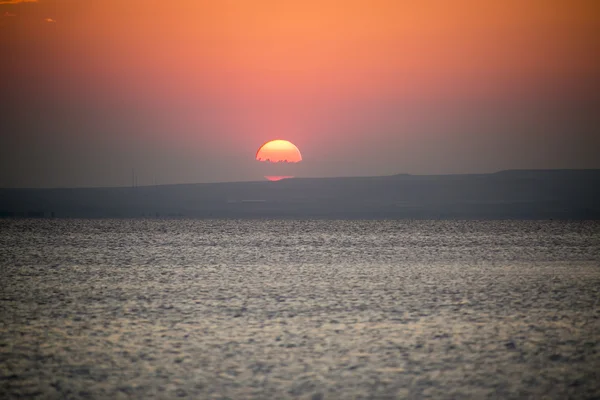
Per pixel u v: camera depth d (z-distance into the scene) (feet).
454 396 188.55
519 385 198.18
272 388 195.31
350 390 193.36
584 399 186.19
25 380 203.72
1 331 276.21
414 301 365.81
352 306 346.54
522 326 286.46
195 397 187.73
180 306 346.33
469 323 294.25
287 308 339.36
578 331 274.57
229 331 275.59
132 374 209.97
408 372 211.61
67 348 244.42
